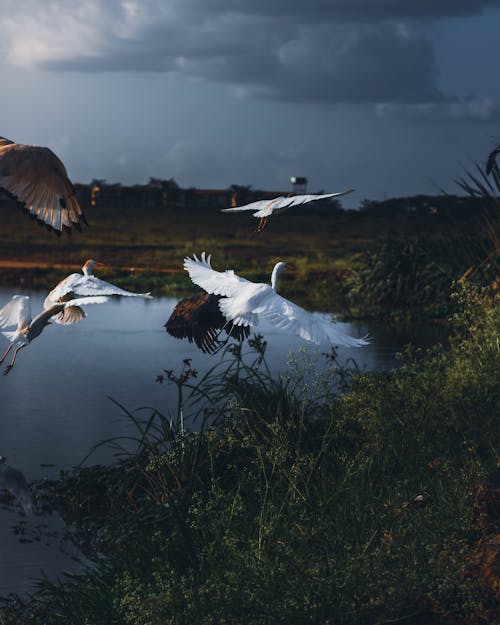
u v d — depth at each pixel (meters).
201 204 105.38
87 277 6.02
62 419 13.50
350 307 28.28
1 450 11.88
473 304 11.47
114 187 103.88
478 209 16.58
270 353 18.92
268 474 9.19
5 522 9.66
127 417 13.57
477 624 5.82
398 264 27.97
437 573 6.02
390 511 6.99
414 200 91.38
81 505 10.07
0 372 17.25
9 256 49.88
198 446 9.88
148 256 50.00
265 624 5.86
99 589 7.33
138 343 21.19
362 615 5.96
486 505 6.98
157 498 9.45
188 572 7.25
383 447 8.88
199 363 18.17
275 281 8.33
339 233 79.56
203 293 7.34
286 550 6.41
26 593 7.82
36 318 6.56
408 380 10.15
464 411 9.13
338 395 10.59
